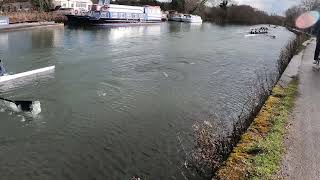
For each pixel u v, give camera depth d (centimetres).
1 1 7944
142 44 4719
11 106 1906
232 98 2236
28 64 3083
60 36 5141
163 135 1623
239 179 859
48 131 1653
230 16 12900
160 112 1934
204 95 2292
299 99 1573
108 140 1570
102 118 1823
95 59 3400
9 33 5225
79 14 7506
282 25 11500
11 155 1430
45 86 2395
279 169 911
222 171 900
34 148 1488
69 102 2069
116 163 1373
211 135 1214
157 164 1358
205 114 1919
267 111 1372
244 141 1075
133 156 1423
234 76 2891
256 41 5859
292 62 2602
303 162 952
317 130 1191
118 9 7825
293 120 1282
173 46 4675
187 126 1736
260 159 955
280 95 1636
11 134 1609
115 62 3300
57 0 9156
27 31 5619
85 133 1638
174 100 2161
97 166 1355
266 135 1121
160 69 3061
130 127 1711
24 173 1310
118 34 5912
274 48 4903
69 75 2711
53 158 1412
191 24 10269
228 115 1911
